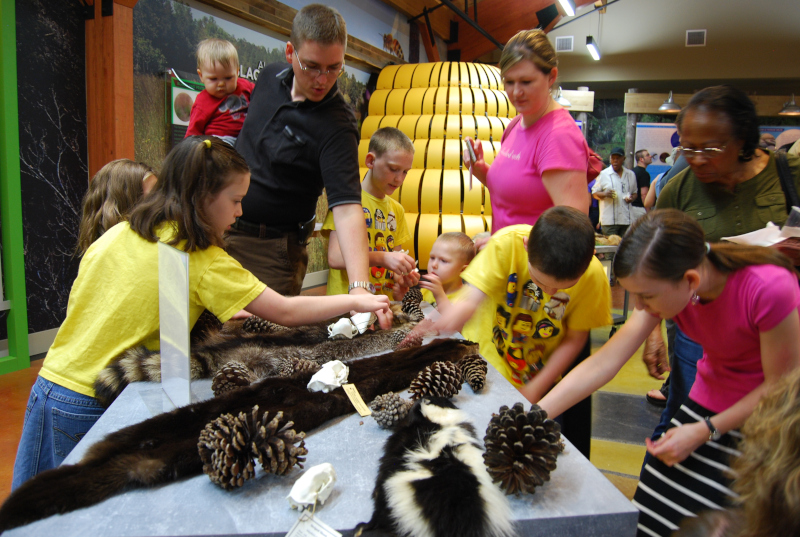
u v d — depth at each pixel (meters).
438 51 8.56
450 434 1.00
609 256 4.87
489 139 5.09
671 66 10.79
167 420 1.01
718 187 1.65
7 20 3.07
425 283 1.83
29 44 3.27
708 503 1.27
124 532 0.75
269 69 2.10
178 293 1.04
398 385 1.27
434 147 4.96
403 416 1.08
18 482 1.27
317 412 1.09
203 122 2.85
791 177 1.57
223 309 1.31
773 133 11.03
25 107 3.29
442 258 2.16
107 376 1.24
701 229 1.12
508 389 1.29
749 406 1.21
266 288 1.35
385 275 2.61
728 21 10.41
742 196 1.62
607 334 4.84
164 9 4.02
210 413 1.04
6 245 3.24
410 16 7.74
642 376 3.88
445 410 1.11
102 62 3.55
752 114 1.50
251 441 0.88
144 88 3.90
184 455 0.91
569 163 1.80
